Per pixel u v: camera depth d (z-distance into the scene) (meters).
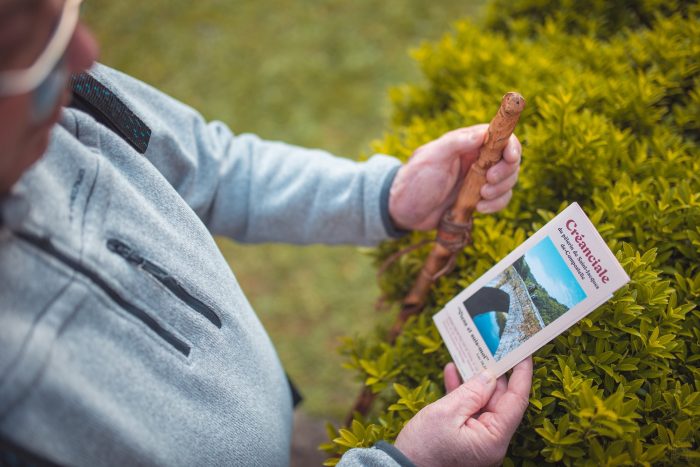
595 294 0.96
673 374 1.08
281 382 1.21
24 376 0.64
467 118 1.54
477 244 1.32
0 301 0.64
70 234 0.74
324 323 2.80
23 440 0.65
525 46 1.77
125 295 0.80
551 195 1.40
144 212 0.87
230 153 1.29
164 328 0.85
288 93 3.64
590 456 0.95
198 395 0.88
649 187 1.30
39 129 0.64
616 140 1.37
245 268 3.00
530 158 1.39
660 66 1.61
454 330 1.15
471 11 3.88
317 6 4.11
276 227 1.32
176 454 0.82
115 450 0.73
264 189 1.29
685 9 1.77
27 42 0.58
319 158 1.33
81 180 0.79
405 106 1.85
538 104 1.49
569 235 1.00
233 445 0.93
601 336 1.04
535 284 1.04
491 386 0.99
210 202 1.23
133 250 0.83
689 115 1.49
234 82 3.71
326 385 2.60
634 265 1.07
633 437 0.95
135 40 3.96
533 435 1.06
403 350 1.30
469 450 0.92
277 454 1.08
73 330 0.72
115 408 0.74
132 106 0.98
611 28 1.84
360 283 2.92
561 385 1.03
